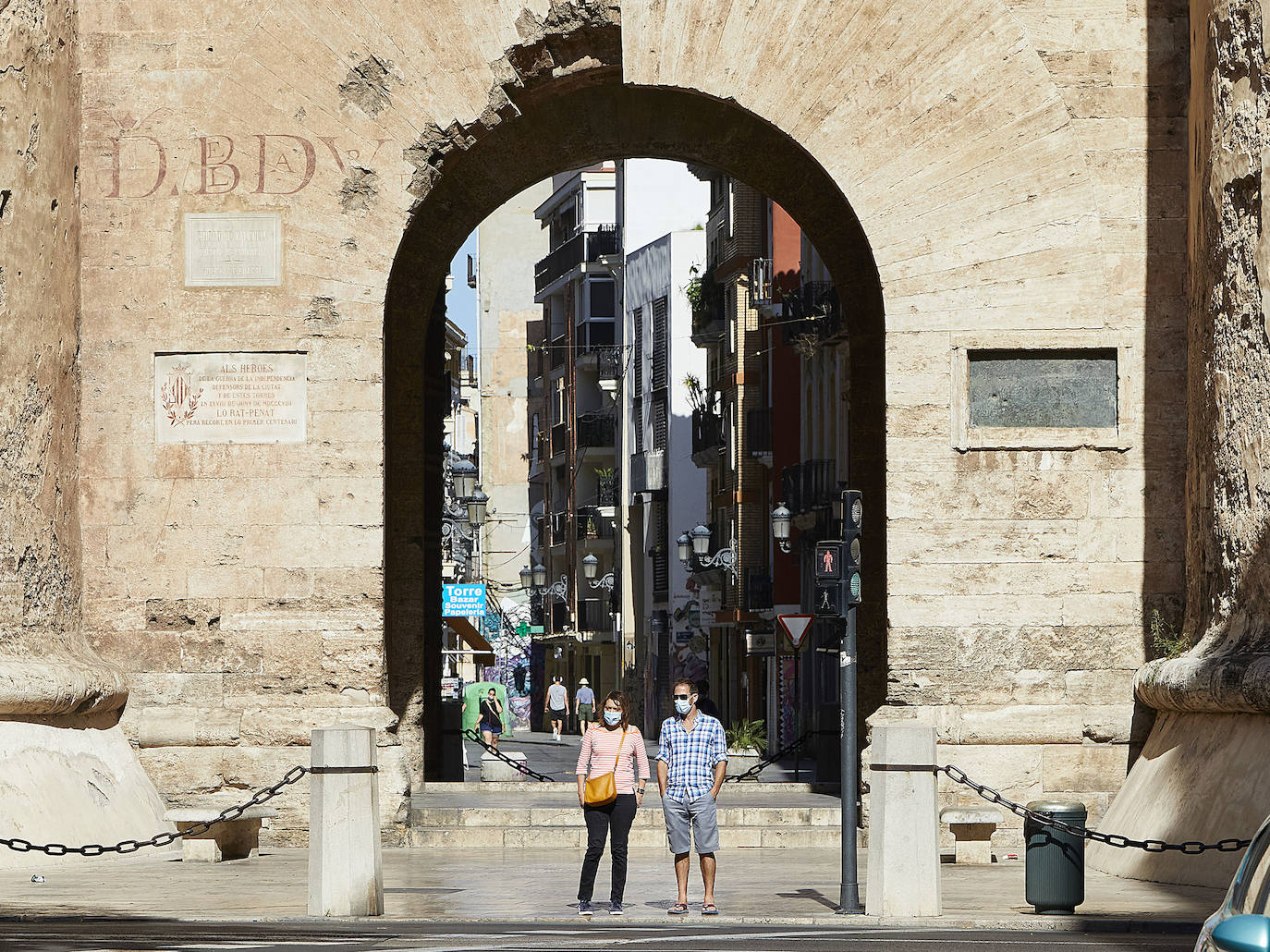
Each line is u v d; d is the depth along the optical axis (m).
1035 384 22.34
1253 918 6.29
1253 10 19.25
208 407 22.64
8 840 17.06
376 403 22.61
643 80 22.72
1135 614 22.11
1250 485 19.19
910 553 22.22
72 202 22.44
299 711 22.33
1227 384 19.67
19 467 21.05
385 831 22.70
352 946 12.85
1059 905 15.70
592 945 13.15
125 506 22.59
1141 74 22.41
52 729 20.67
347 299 22.70
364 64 22.83
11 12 21.17
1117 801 21.00
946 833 21.66
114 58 22.91
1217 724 19.33
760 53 22.67
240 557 22.55
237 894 17.36
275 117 22.84
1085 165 22.34
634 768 16.16
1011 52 22.39
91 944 13.00
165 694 22.39
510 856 21.95
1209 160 20.16
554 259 82.56
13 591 20.78
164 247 22.73
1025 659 22.06
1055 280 22.30
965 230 22.39
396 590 28.31
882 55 22.52
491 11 22.84
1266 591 18.84
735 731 39.25
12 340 21.05
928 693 22.03
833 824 23.80
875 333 27.67
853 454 27.67
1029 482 22.25
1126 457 22.23
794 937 13.84
